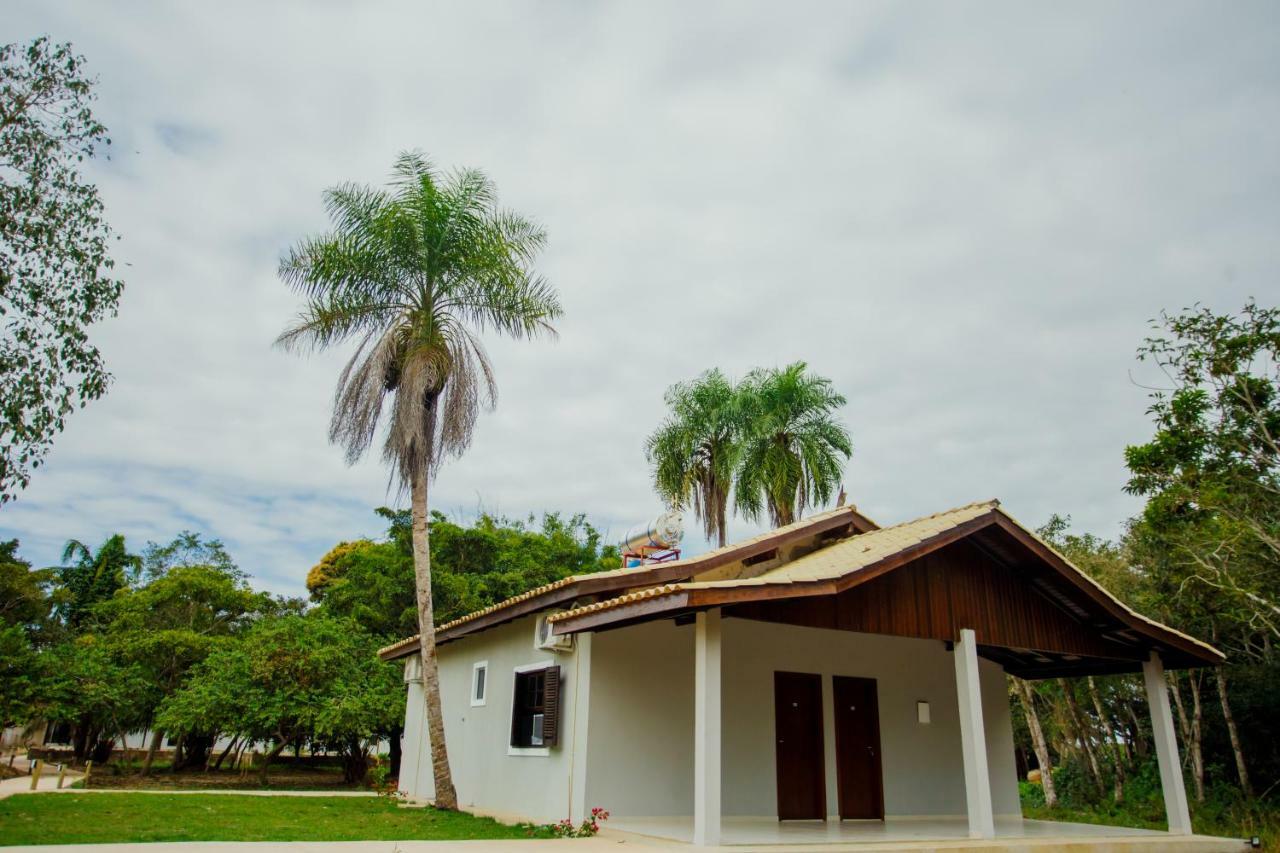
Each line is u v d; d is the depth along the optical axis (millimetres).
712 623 8375
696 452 24438
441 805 12938
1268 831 12578
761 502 22781
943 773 12898
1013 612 10523
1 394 9203
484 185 15266
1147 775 18469
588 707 10305
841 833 9586
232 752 27281
